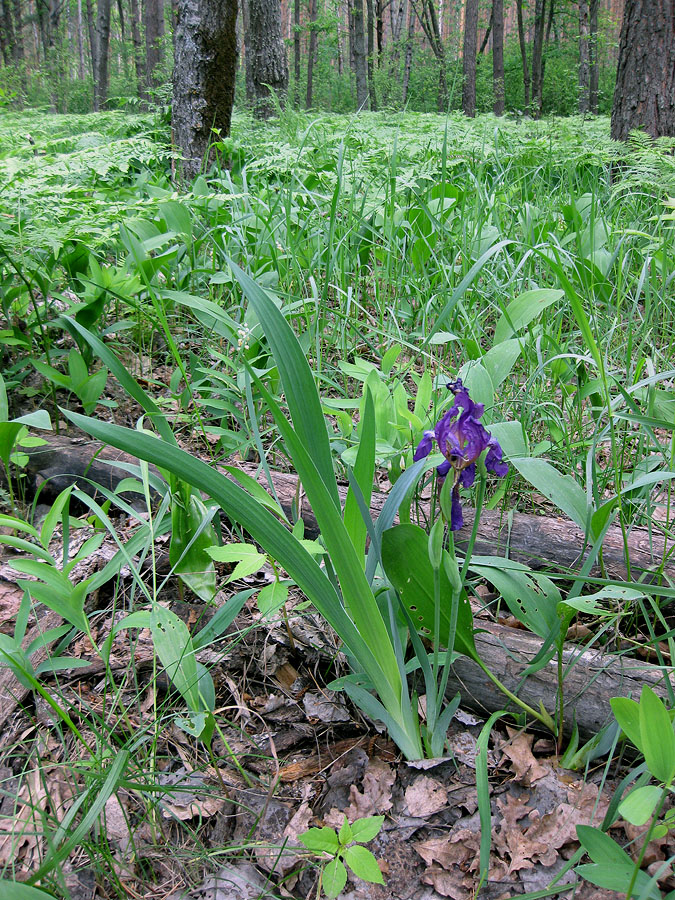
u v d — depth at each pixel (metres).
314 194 1.74
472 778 0.71
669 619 0.88
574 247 1.60
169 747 0.73
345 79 10.33
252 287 0.60
